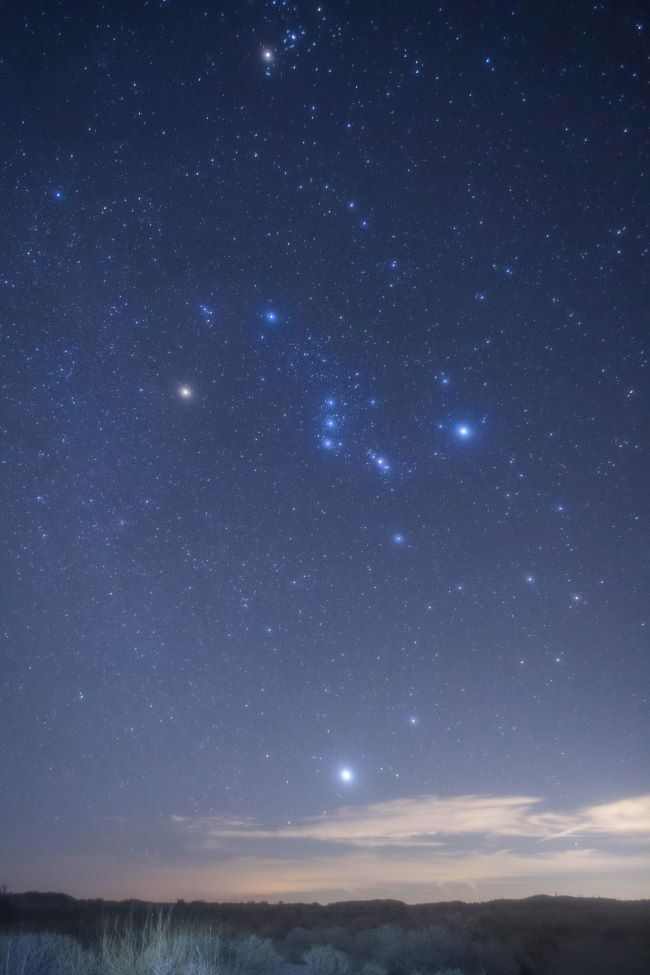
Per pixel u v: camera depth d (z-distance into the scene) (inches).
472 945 696.4
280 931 882.8
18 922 933.8
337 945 716.0
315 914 1304.1
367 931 795.4
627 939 939.3
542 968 746.2
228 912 1294.3
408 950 652.7
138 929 497.4
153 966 366.9
